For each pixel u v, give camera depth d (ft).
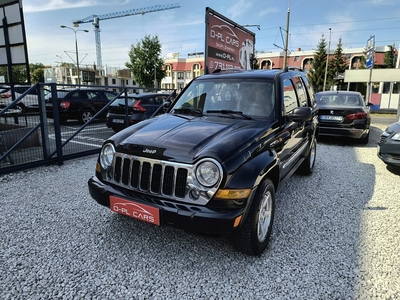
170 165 7.95
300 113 10.67
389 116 62.54
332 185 15.51
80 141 22.88
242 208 7.61
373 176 17.19
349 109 25.25
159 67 131.03
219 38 27.17
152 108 29.04
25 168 17.15
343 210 12.34
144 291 7.36
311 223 11.14
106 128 25.17
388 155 17.06
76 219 11.14
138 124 10.72
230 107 11.21
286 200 13.38
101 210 11.92
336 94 28.94
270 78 11.66
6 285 7.48
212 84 12.33
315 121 16.70
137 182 8.55
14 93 23.62
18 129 18.51
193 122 10.19
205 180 7.57
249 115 10.76
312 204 12.94
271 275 8.04
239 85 11.75
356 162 20.57
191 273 8.08
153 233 10.16
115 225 10.68
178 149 8.12
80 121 26.96
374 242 9.78
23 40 27.17
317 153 23.30
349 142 28.53
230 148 7.99
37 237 9.82
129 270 8.18
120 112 24.72
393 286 7.64
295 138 12.39
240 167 7.82
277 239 9.94
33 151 19.16
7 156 17.15
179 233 10.16
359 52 168.25
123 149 8.89
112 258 8.71
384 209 12.45
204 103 11.79
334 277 7.99
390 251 9.24
